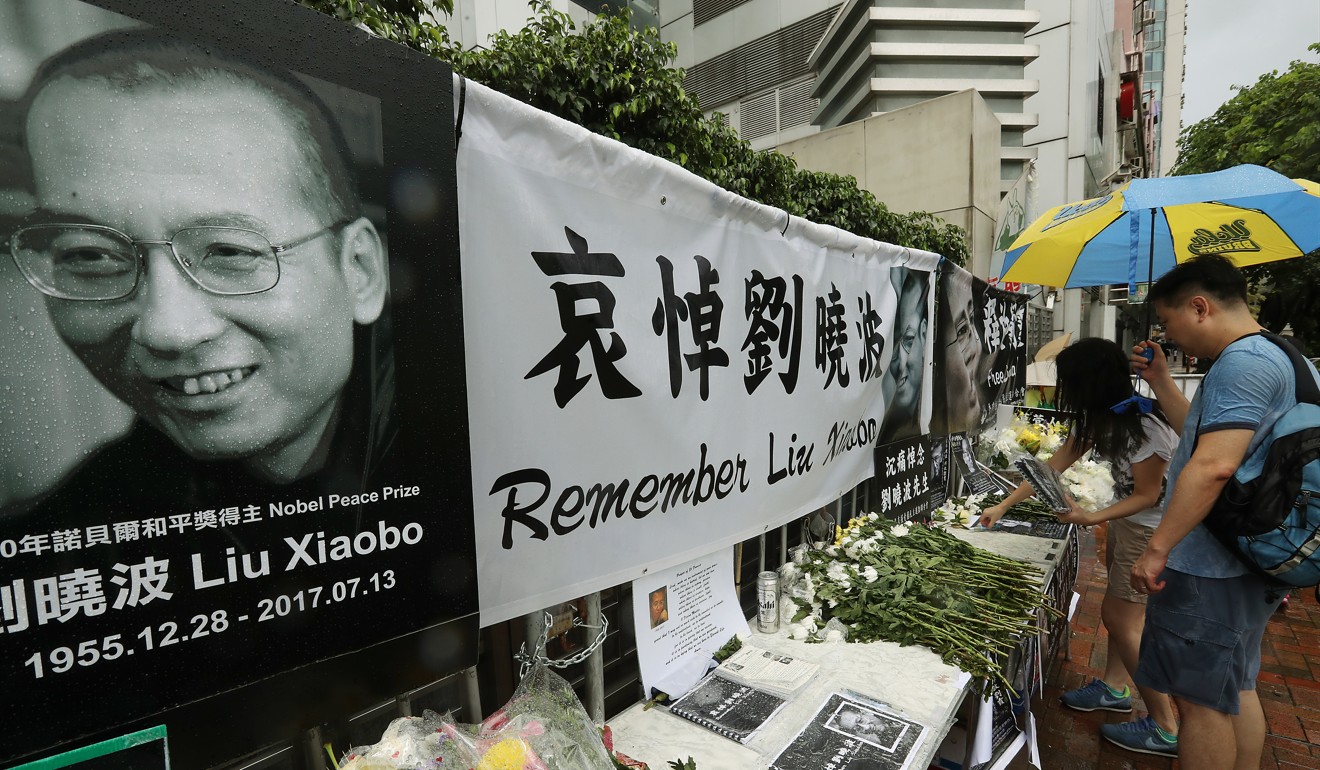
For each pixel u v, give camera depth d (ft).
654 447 5.10
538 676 4.00
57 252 2.27
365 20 6.82
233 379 2.71
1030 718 7.49
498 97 3.71
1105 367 8.59
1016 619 7.15
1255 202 8.72
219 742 2.74
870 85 32.17
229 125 2.66
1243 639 6.39
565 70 9.23
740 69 43.21
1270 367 6.03
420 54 3.34
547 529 4.30
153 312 2.50
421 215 3.35
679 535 5.50
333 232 3.01
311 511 2.99
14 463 2.22
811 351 7.22
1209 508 6.16
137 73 2.42
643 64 9.78
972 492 12.85
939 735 5.05
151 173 2.48
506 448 3.98
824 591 7.11
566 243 4.25
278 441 2.87
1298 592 15.01
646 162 4.76
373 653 3.25
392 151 3.22
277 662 2.91
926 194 26.68
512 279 3.94
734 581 6.72
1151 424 8.33
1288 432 5.90
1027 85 32.07
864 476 8.94
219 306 2.67
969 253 24.18
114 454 2.43
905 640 6.51
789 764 4.65
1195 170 46.88
